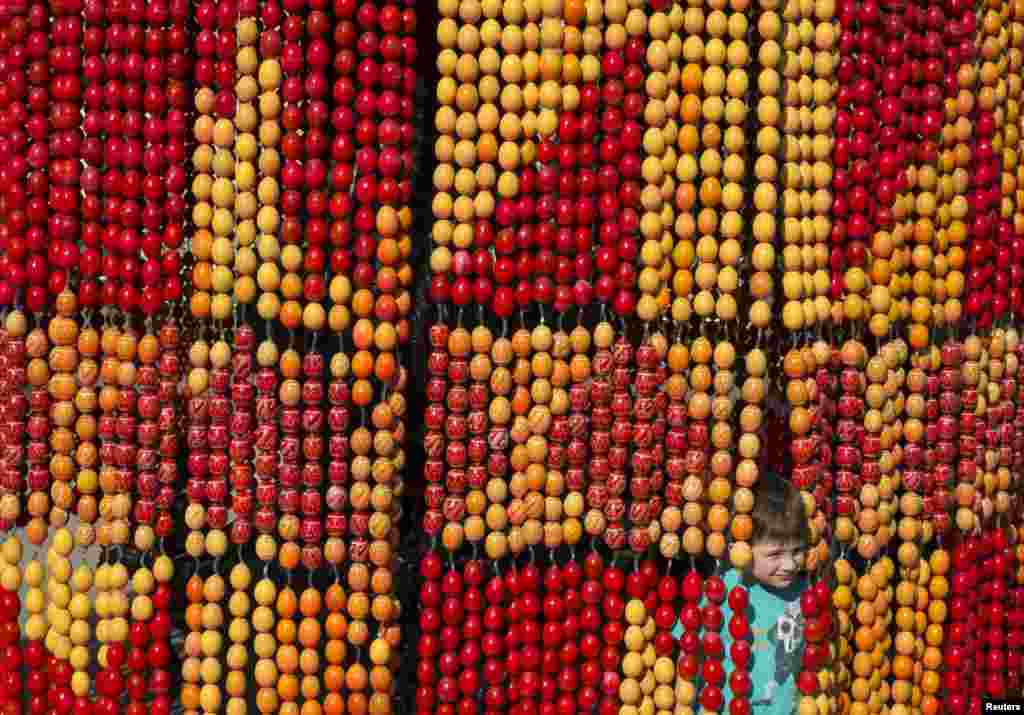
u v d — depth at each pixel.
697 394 2.87
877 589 3.02
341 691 2.97
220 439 2.78
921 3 3.06
